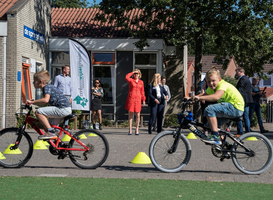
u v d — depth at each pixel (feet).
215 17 52.95
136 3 54.95
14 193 15.99
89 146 21.77
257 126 55.47
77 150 21.76
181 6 50.06
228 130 21.20
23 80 52.24
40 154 27.30
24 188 16.84
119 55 61.21
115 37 60.49
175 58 66.95
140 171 21.11
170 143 21.12
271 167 22.75
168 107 67.05
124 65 61.16
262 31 55.67
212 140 20.56
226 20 52.11
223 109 20.62
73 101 45.62
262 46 54.54
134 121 57.00
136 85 41.55
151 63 61.11
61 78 42.32
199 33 55.16
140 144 33.27
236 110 20.66
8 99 48.91
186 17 49.75
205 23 53.72
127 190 16.55
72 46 45.39
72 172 20.67
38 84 21.95
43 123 21.49
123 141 35.45
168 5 51.72
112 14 57.16
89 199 15.10
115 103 61.00
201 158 25.72
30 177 19.19
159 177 19.40
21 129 22.07
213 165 23.17
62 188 16.88
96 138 21.84
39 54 57.06
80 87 45.73
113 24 64.90
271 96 131.95
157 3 51.31
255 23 52.90
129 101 41.47
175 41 51.39
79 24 65.41
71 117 22.08
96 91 49.06
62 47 60.85
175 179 18.89
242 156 20.92
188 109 37.14
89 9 71.31
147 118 59.77
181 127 21.17
